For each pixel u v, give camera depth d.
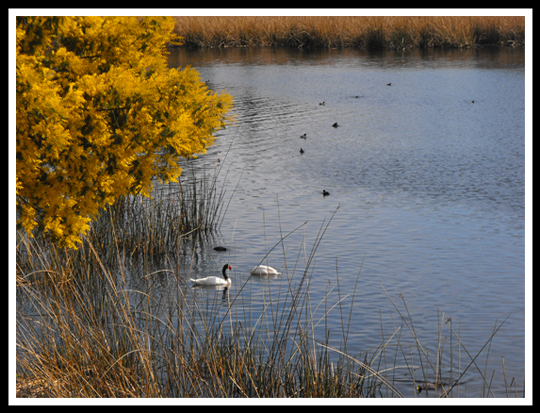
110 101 10.53
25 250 15.91
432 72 59.34
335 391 10.37
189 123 11.80
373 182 27.20
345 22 79.56
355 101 47.69
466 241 19.78
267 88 53.19
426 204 23.89
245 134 37.69
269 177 28.23
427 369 12.11
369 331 13.77
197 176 28.22
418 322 14.22
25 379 10.48
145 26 12.24
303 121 41.09
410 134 36.88
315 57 71.69
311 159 31.53
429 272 17.27
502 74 56.75
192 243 20.09
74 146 10.05
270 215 22.77
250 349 10.90
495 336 13.54
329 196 25.12
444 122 39.91
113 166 10.73
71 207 10.47
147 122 10.88
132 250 18.72
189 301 15.20
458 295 15.73
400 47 75.94
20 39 10.22
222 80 56.81
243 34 82.38
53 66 10.81
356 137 36.41
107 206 19.00
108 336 11.64
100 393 9.99
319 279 16.92
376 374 10.88
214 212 22.88
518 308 14.91
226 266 17.59
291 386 10.56
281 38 82.06
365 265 17.84
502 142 34.31
